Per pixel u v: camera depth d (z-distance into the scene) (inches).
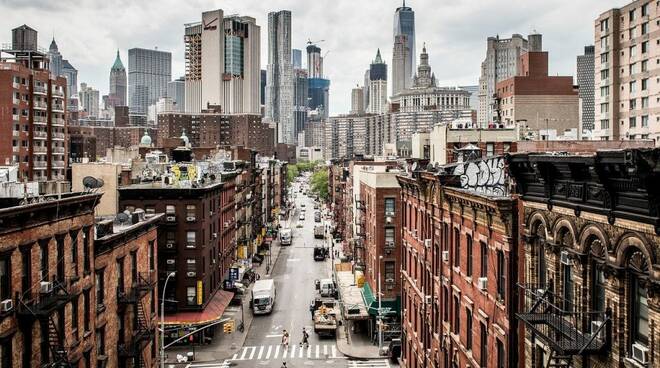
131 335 1492.4
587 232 660.1
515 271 869.8
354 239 3240.7
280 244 5246.1
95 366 1259.2
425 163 2039.9
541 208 783.7
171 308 2390.5
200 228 2413.9
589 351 625.6
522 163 813.9
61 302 1023.0
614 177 591.5
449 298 1267.2
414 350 1718.8
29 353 987.9
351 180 3897.6
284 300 3157.0
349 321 2632.9
